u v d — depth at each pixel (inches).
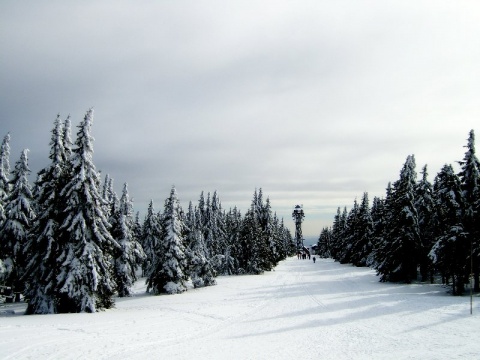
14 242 1182.9
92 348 534.0
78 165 980.6
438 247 1118.4
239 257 2393.0
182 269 1491.1
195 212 2891.2
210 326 733.9
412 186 1489.9
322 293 1227.2
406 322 706.2
